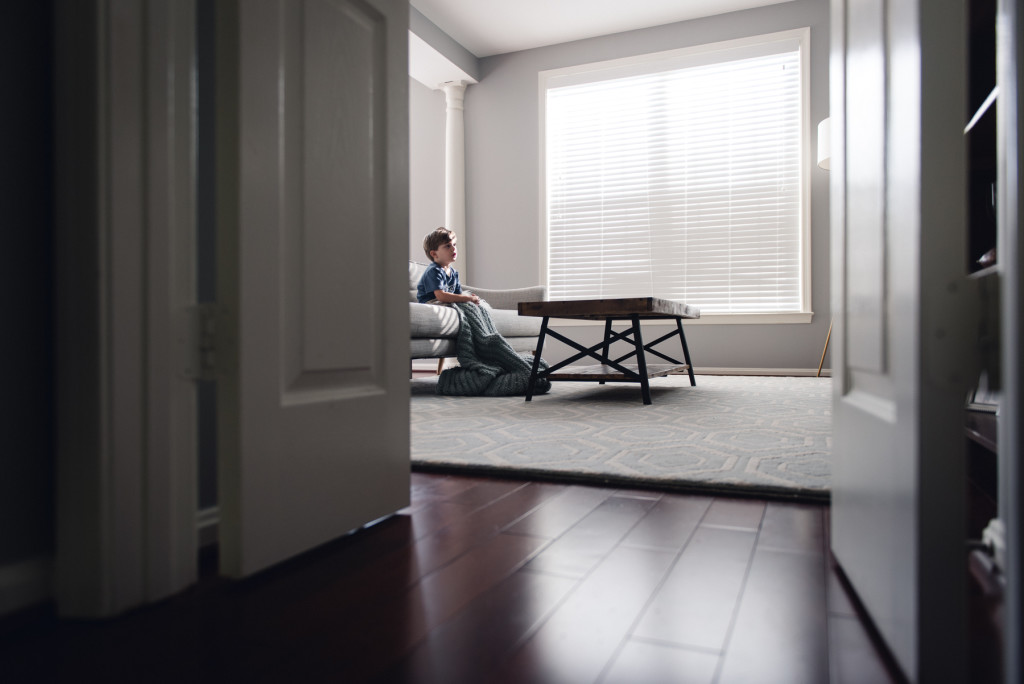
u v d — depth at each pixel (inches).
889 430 27.7
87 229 32.4
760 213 196.4
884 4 29.0
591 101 214.4
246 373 35.9
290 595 35.4
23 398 32.6
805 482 55.6
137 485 33.9
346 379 44.5
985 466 55.2
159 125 34.9
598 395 135.7
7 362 31.9
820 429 85.4
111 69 32.7
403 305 50.2
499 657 28.5
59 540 32.8
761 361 196.2
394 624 31.8
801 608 33.0
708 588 35.7
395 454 49.0
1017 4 20.8
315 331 41.3
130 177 33.6
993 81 57.5
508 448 73.0
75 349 32.5
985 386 23.5
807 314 190.4
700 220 202.4
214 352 36.2
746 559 40.1
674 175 205.2
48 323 33.7
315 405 41.1
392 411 48.8
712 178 201.2
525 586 36.3
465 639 30.2
